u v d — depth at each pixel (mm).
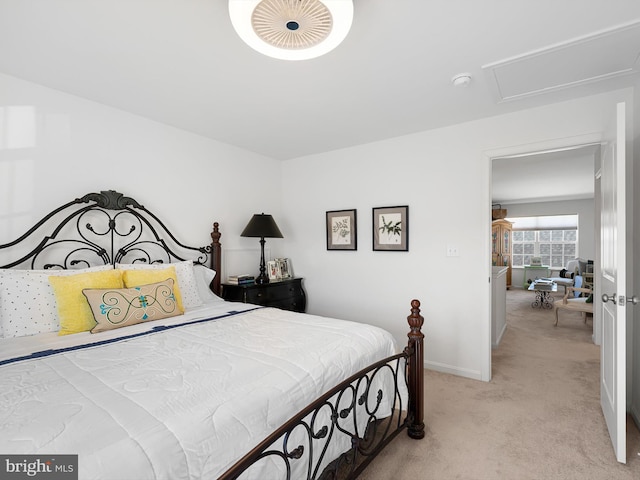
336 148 3600
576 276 6262
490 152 2736
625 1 1374
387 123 2861
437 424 2133
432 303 3051
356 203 3510
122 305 1945
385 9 1426
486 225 2773
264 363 1371
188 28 1567
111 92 2258
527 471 1687
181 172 2982
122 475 763
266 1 1208
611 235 1944
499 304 3984
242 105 2479
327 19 1305
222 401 1067
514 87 2189
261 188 3826
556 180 5625
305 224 3924
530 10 1438
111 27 1559
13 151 2047
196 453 897
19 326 1763
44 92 2168
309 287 3900
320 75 2027
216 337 1723
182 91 2242
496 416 2227
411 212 3152
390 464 1741
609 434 1984
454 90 2234
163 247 2811
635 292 2188
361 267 3488
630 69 1950
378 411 1793
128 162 2604
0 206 1999
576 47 1712
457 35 1621
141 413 958
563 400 2449
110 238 2486
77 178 2318
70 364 1341
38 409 968
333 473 1396
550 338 4113
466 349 2887
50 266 2174
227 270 3410
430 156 3037
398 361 1802
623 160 1723
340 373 1484
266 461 1094
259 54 1795
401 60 1855
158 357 1423
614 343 1863
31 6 1405
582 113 2363
